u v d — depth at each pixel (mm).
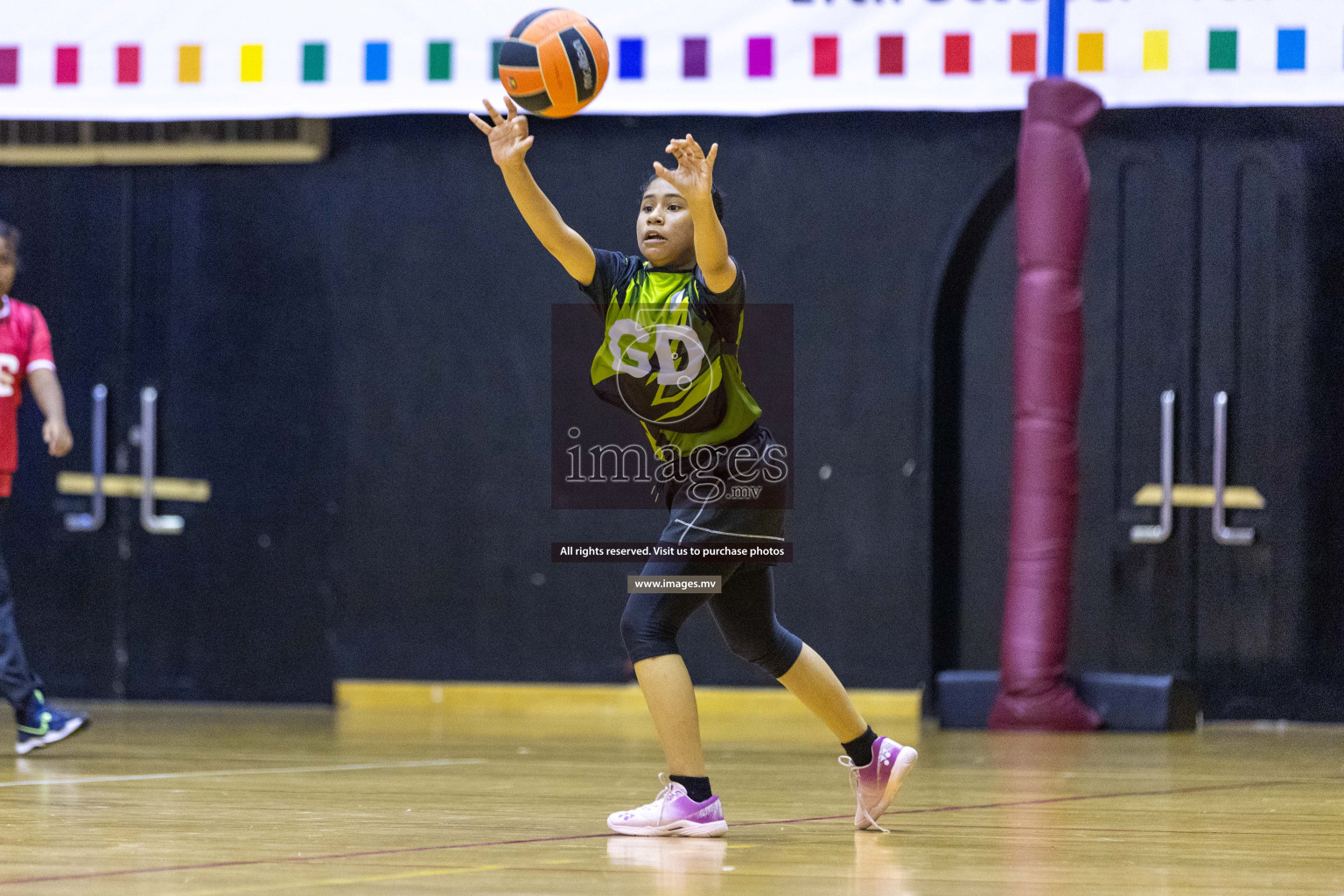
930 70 16469
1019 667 16203
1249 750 13992
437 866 6762
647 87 16766
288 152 19016
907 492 18031
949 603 18297
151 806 9117
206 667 19281
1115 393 17953
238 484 19281
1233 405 17656
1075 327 16438
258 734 15031
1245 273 17641
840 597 18125
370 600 19031
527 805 9328
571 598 18656
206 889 6078
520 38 8000
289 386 19219
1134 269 17922
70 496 19500
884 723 17297
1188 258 17766
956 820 8711
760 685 18219
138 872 6527
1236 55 16031
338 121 19141
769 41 16625
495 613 18797
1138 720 16062
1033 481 16391
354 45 17047
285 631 19156
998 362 18234
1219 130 17703
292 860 6934
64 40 17328
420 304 19016
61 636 19484
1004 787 10719
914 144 18094
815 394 18250
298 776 11086
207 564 19312
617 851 7281
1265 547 17562
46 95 17328
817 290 18266
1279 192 17562
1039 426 16406
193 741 14180
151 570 19375
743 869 6730
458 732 15531
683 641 18406
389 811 8945
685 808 7859
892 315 18109
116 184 19438
